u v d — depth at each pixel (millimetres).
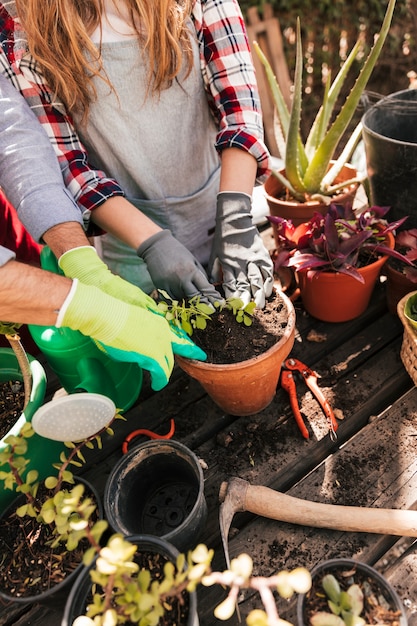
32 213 977
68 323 835
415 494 979
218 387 1016
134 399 1199
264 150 1147
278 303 1075
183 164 1242
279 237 1273
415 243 1214
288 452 1077
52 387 1336
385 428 1087
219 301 1040
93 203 1074
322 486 1012
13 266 789
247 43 1129
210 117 1260
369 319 1354
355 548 920
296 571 591
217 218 1138
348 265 1149
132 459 969
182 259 1040
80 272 958
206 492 1034
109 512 881
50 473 1022
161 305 984
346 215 1295
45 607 931
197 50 1104
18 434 902
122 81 1062
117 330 866
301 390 1183
